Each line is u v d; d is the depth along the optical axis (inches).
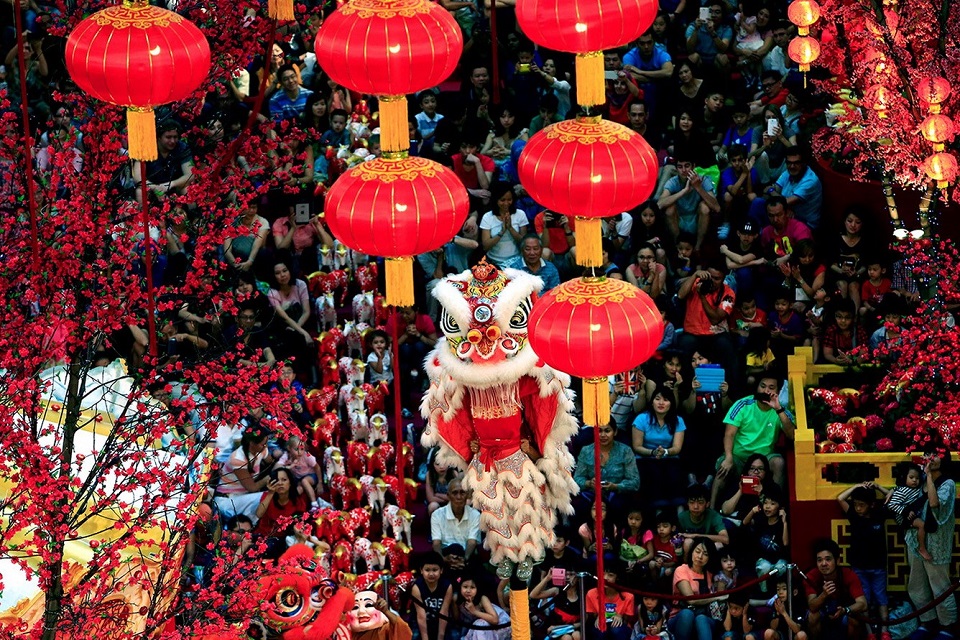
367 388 1171.3
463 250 1274.6
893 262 1249.4
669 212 1294.3
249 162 1110.4
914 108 1203.9
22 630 818.2
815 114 1342.3
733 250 1270.9
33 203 836.0
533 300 858.8
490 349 855.1
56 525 808.3
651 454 1154.7
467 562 1099.9
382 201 724.7
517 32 1422.2
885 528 1091.3
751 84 1396.4
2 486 908.6
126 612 850.8
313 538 1101.7
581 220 713.0
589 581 1092.5
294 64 1376.7
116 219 957.8
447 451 898.1
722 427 1179.9
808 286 1243.2
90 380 1015.0
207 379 955.3
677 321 1240.8
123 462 940.6
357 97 1376.7
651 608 1077.8
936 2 1208.8
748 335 1220.5
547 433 884.0
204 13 1090.7
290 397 967.6
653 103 1379.2
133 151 789.2
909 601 1106.1
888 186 1237.7
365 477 1130.0
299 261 1272.1
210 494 1032.2
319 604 967.6
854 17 1282.0
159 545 856.9
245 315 1184.8
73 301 904.3
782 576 1088.2
